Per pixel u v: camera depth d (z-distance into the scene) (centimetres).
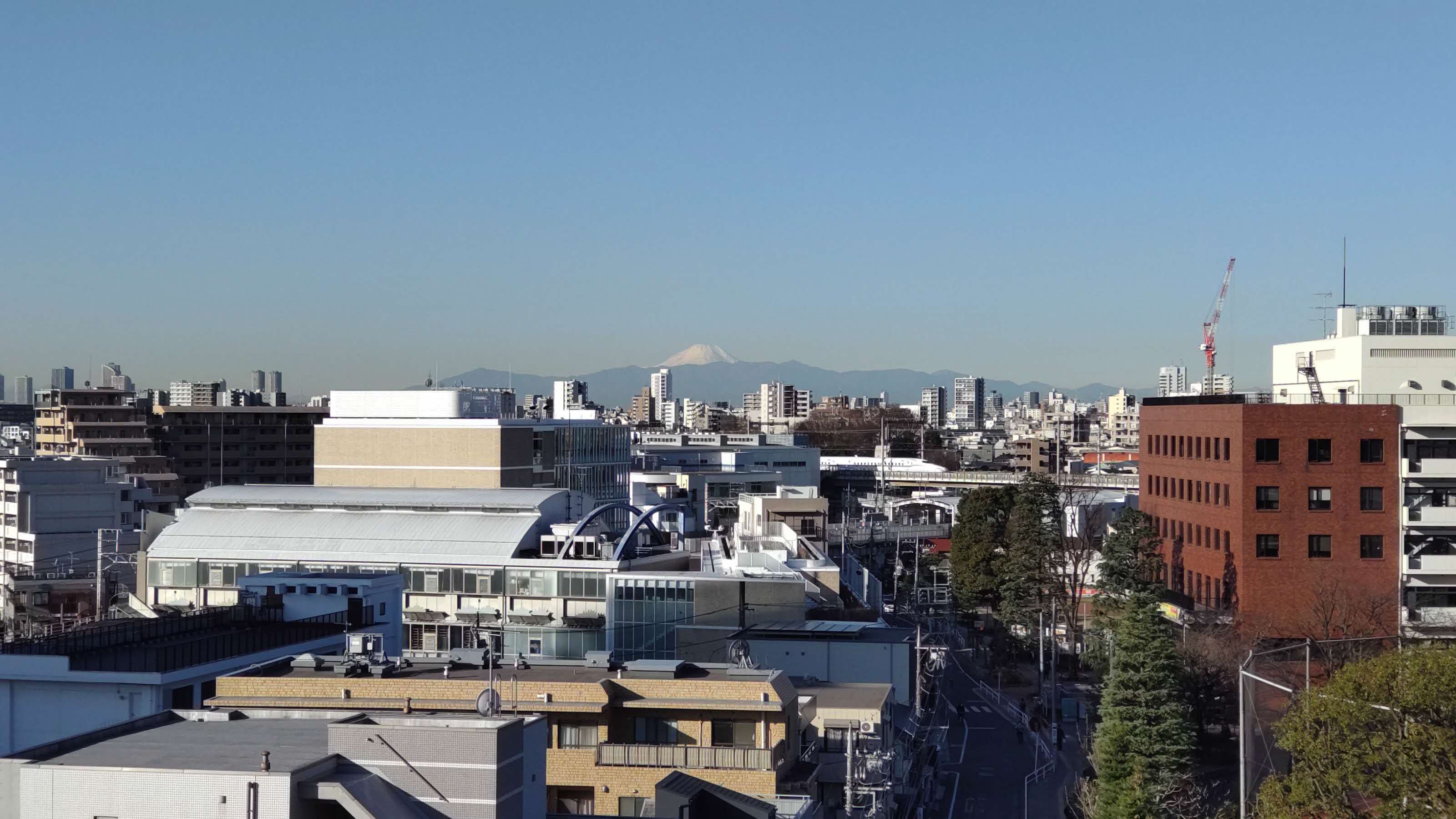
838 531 16438
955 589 15275
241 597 8194
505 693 5112
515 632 9869
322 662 5506
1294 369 13450
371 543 10650
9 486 16475
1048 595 13025
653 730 5222
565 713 5128
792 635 8088
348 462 14962
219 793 3017
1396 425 11038
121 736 3791
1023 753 9225
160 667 6338
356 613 8231
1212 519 11744
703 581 9288
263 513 11288
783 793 5062
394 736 3269
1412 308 12825
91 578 14250
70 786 3056
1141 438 14038
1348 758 5391
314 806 3080
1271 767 6438
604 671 5503
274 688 5119
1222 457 11519
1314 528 11025
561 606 10006
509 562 10131
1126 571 11412
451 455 14662
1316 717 5659
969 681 12106
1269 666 9181
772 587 9138
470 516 10925
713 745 5191
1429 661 5569
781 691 5275
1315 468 11050
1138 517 11750
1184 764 7400
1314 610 10425
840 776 5541
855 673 7969
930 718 9338
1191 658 9038
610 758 5056
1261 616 10650
